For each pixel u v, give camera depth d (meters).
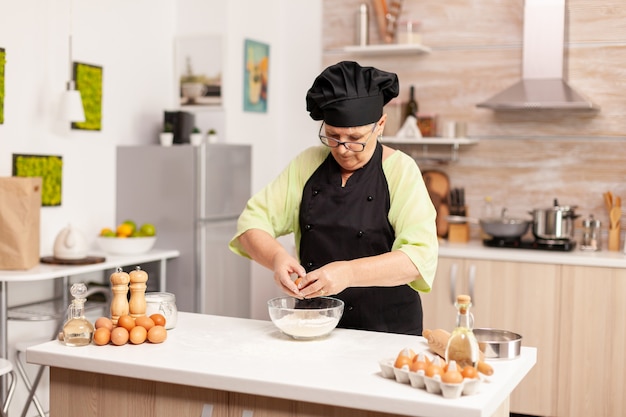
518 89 4.49
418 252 2.30
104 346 2.24
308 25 5.29
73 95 4.05
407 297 2.62
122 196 4.62
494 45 4.79
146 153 4.55
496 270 4.30
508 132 4.79
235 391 1.94
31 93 4.04
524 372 2.12
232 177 4.66
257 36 5.20
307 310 2.26
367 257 2.36
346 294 2.58
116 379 2.16
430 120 4.84
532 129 4.74
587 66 4.61
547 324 4.21
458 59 4.88
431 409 1.74
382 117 2.50
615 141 4.59
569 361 4.18
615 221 4.44
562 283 4.18
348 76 2.36
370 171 2.50
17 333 4.00
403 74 5.01
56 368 2.24
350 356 2.13
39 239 3.77
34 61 4.04
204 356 2.12
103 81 4.51
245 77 5.07
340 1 5.18
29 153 4.04
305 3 5.29
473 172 4.88
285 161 5.44
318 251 2.57
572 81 4.65
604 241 4.61
